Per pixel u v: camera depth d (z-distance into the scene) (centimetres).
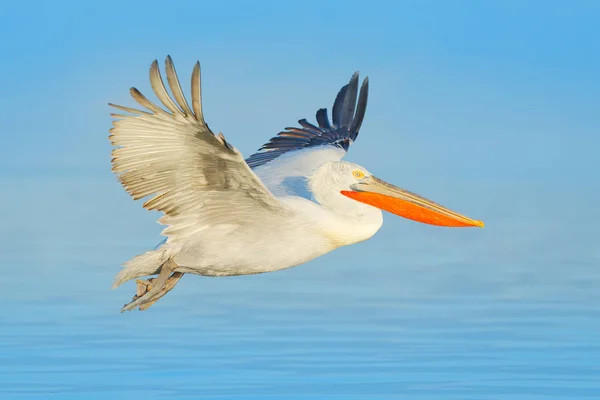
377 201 1448
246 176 1281
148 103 1214
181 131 1230
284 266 1393
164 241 1380
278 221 1359
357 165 1466
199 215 1337
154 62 1195
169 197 1308
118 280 1370
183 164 1270
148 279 1390
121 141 1252
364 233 1407
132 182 1280
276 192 1477
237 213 1341
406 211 1452
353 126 1659
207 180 1293
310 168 1541
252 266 1382
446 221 1451
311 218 1377
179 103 1199
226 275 1402
